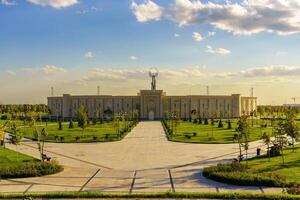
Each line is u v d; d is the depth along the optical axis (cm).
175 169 4206
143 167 4353
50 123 13775
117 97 18562
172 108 18525
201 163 4622
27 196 2853
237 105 18650
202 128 10700
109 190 3175
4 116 14388
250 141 7175
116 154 5491
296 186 3028
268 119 14700
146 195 2856
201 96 18550
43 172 3828
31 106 18275
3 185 3372
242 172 3672
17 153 5469
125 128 9962
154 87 18862
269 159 4606
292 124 5184
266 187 3231
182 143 6981
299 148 5809
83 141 7250
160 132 9731
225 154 5406
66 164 4566
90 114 18550
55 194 2883
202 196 2831
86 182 3506
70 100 18575
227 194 2839
